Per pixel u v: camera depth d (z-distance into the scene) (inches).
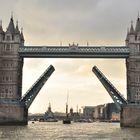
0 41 4434.1
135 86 4379.9
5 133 2787.9
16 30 4480.8
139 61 4397.1
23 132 3058.6
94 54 4394.7
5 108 4224.9
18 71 4461.1
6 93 4384.8
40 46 4426.7
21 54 4453.7
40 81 4183.1
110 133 3105.3
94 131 3592.5
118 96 4192.9
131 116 4151.1
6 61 4431.6
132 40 4419.3
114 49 4402.1
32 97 4284.0
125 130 3531.0
